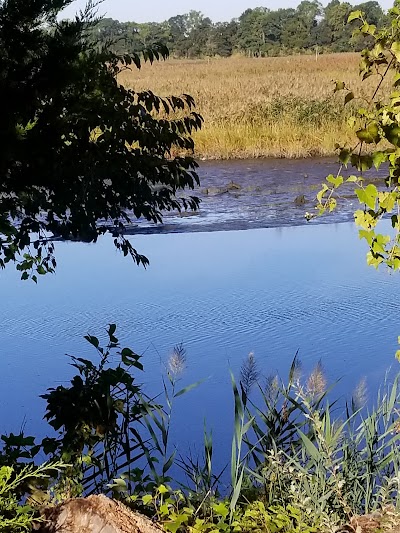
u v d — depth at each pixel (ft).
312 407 15.60
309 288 35.76
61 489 15.69
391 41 14.99
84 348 28.48
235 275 38.45
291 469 13.80
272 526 12.60
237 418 14.46
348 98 15.70
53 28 21.54
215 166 76.64
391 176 14.40
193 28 394.73
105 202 23.39
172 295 34.94
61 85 20.81
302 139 83.76
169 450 20.33
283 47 352.49
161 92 116.16
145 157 23.41
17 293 35.50
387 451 16.08
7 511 11.80
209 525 12.48
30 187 21.94
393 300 33.42
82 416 16.28
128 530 12.01
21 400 24.03
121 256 42.70
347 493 13.94
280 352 27.45
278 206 57.52
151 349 28.17
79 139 22.17
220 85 128.77
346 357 26.78
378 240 14.14
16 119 20.27
